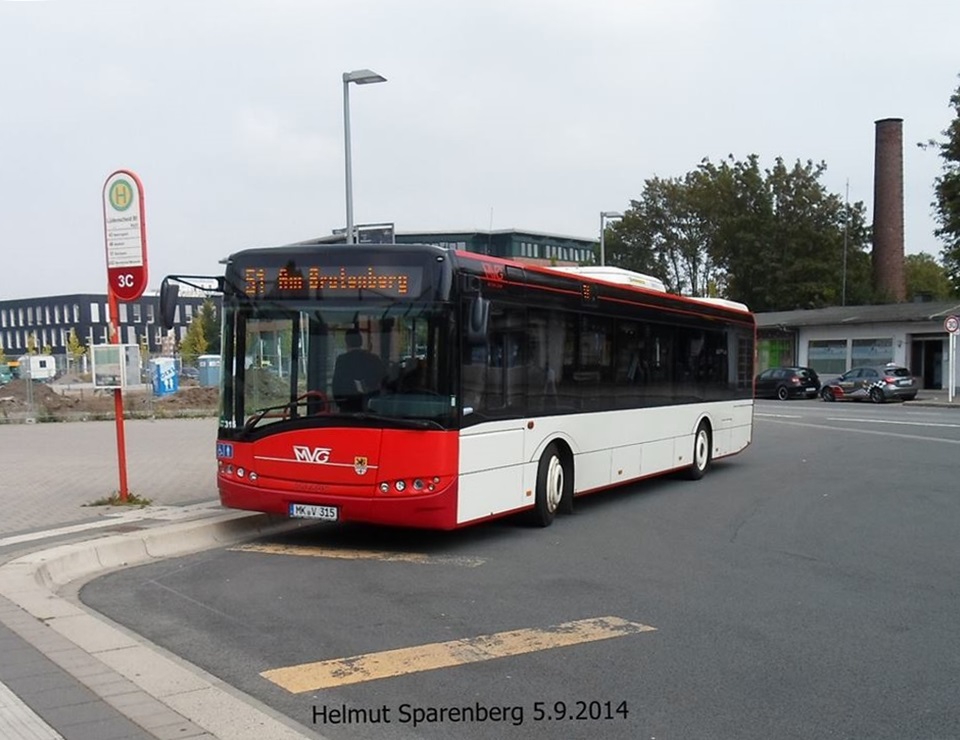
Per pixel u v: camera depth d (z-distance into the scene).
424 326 9.15
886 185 63.31
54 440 20.81
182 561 9.14
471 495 9.44
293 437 9.41
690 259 70.69
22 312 118.00
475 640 6.54
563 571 8.74
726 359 17.05
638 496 13.85
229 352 9.83
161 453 17.67
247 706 5.09
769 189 67.31
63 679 5.44
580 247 74.06
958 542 10.25
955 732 4.98
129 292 11.06
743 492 14.25
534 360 10.70
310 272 9.49
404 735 4.87
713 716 5.18
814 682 5.75
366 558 9.31
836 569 8.90
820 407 37.50
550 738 4.85
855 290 64.12
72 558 8.47
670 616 7.21
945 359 45.66
